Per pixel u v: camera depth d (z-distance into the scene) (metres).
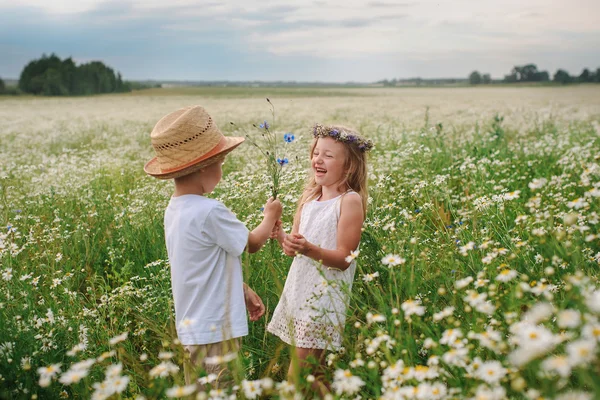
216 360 2.02
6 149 12.87
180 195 2.64
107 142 13.53
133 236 4.71
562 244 2.61
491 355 2.21
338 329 2.54
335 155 2.95
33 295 3.43
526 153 7.67
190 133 2.52
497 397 1.69
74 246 4.56
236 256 2.63
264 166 6.13
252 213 4.67
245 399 2.04
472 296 2.14
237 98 50.84
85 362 2.00
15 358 2.54
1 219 5.12
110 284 4.22
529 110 19.47
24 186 7.07
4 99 63.19
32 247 4.25
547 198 4.61
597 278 2.53
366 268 3.14
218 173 2.69
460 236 3.38
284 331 2.93
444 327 2.53
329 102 35.31
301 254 2.74
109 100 52.56
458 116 17.12
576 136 8.81
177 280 2.55
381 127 11.62
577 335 1.88
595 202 3.58
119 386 1.90
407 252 3.15
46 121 21.78
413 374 1.88
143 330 3.11
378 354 2.32
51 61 98.94
